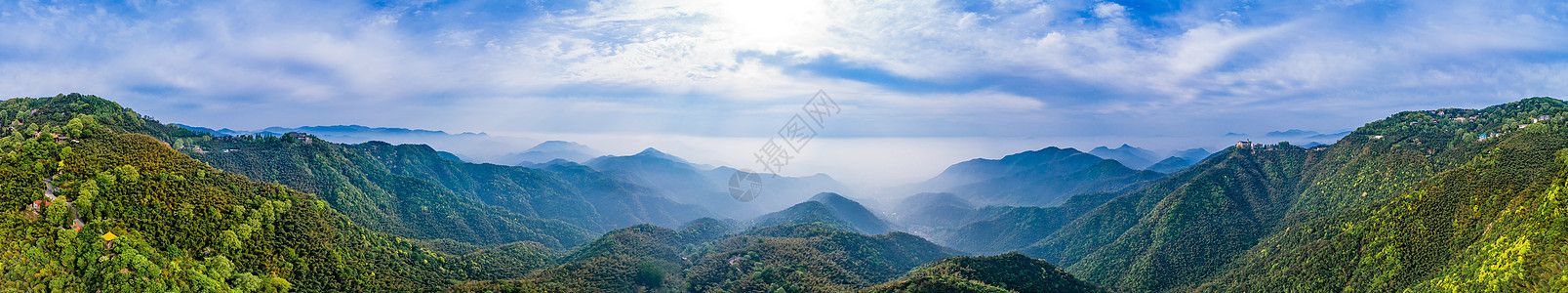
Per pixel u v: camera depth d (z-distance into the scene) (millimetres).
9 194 138750
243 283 147500
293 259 167875
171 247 145000
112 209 146000
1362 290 189875
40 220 135625
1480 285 149375
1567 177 152875
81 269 130000
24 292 120438
